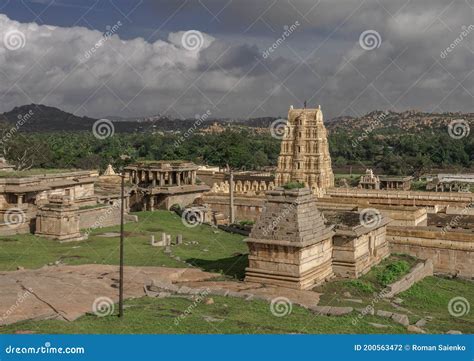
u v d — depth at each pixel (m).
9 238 46.00
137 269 34.03
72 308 24.42
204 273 34.03
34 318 22.78
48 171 64.81
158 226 57.38
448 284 38.97
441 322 28.19
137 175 74.06
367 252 36.31
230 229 56.91
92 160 113.94
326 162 82.31
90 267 34.50
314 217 31.70
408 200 65.31
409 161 146.12
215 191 75.56
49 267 34.47
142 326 22.22
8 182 52.81
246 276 31.44
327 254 33.28
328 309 26.50
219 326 22.86
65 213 46.53
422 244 44.19
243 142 141.38
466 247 42.59
